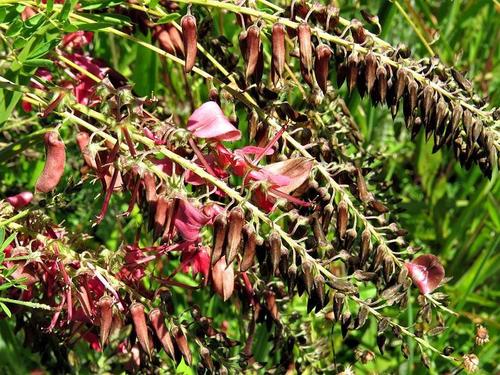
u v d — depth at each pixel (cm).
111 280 35
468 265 60
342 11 54
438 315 38
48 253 35
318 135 41
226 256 32
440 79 36
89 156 33
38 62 36
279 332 42
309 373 43
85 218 50
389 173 60
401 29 66
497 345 56
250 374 42
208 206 33
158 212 33
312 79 35
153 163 35
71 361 42
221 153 34
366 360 40
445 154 62
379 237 36
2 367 48
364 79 35
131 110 33
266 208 34
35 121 48
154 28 41
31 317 39
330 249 36
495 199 60
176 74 54
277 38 35
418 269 36
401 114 62
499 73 69
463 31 67
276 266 33
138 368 39
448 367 53
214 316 52
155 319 36
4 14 36
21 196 39
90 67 41
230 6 35
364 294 54
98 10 41
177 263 53
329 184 36
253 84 36
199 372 39
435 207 62
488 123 35
